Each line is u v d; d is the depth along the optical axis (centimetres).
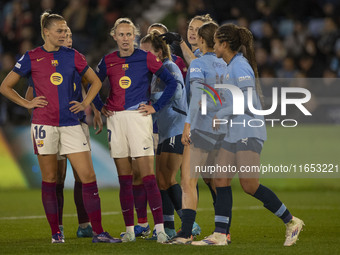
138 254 1706
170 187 2161
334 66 5372
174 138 2147
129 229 2056
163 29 2422
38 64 1959
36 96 1970
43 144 1958
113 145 2045
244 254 1702
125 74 2031
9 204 3425
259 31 5784
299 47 5472
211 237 1886
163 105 2047
